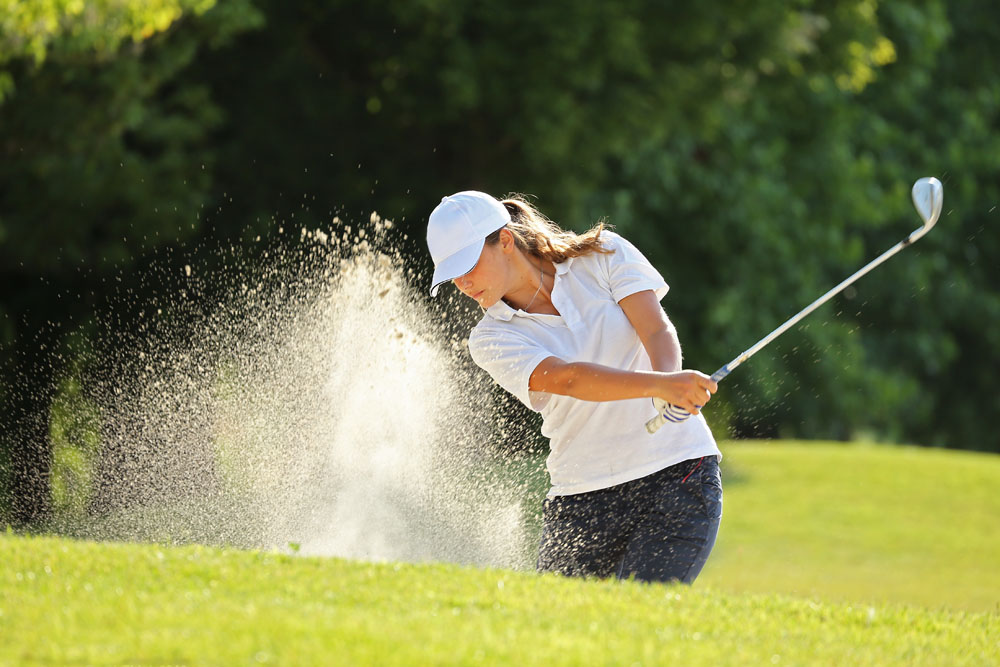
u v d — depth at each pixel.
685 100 46.16
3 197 38.50
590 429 12.69
